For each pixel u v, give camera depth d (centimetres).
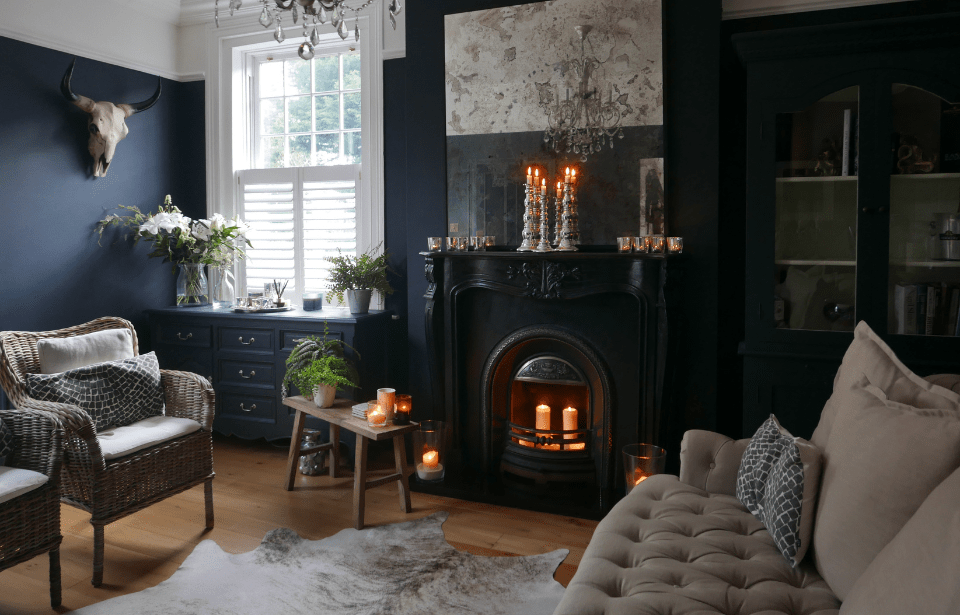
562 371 334
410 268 368
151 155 433
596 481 333
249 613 223
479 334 349
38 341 288
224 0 424
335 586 241
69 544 280
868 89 266
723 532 194
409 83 359
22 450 241
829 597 158
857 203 272
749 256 288
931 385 172
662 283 295
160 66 436
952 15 244
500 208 344
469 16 342
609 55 318
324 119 436
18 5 351
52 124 371
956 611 101
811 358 281
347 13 403
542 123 332
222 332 399
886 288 270
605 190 322
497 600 231
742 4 318
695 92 307
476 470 356
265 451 409
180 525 297
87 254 394
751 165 285
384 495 335
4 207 349
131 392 292
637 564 177
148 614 223
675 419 318
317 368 329
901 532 129
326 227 419
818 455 178
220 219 417
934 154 261
